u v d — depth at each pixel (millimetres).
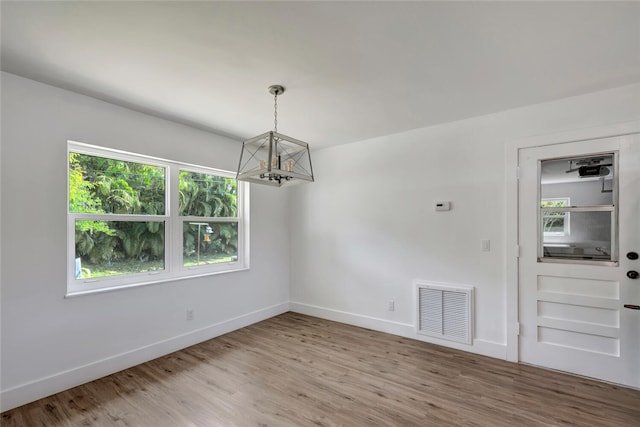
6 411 2004
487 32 1664
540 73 2119
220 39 1721
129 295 2684
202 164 3311
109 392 2248
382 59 1942
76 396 2193
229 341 3252
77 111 2396
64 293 2305
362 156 3738
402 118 2994
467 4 1445
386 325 3504
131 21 1553
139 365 2689
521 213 2713
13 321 2068
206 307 3311
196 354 2920
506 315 2771
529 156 2689
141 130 2795
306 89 2359
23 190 2129
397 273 3443
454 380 2408
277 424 1892
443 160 3146
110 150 2631
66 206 2332
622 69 2059
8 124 2074
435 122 3113
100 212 2617
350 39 1729
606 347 2367
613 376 2336
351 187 3826
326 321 3934
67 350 2305
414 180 3334
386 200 3535
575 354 2475
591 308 2426
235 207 3812
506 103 2637
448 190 3111
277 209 4277
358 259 3752
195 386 2334
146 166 2951
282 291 4328
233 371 2574
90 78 2166
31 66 1997
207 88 2330
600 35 1683
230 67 2031
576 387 2291
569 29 1632
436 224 3184
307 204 4266
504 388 2283
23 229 2123
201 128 3270
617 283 2334
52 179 2266
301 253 4320
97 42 1736
